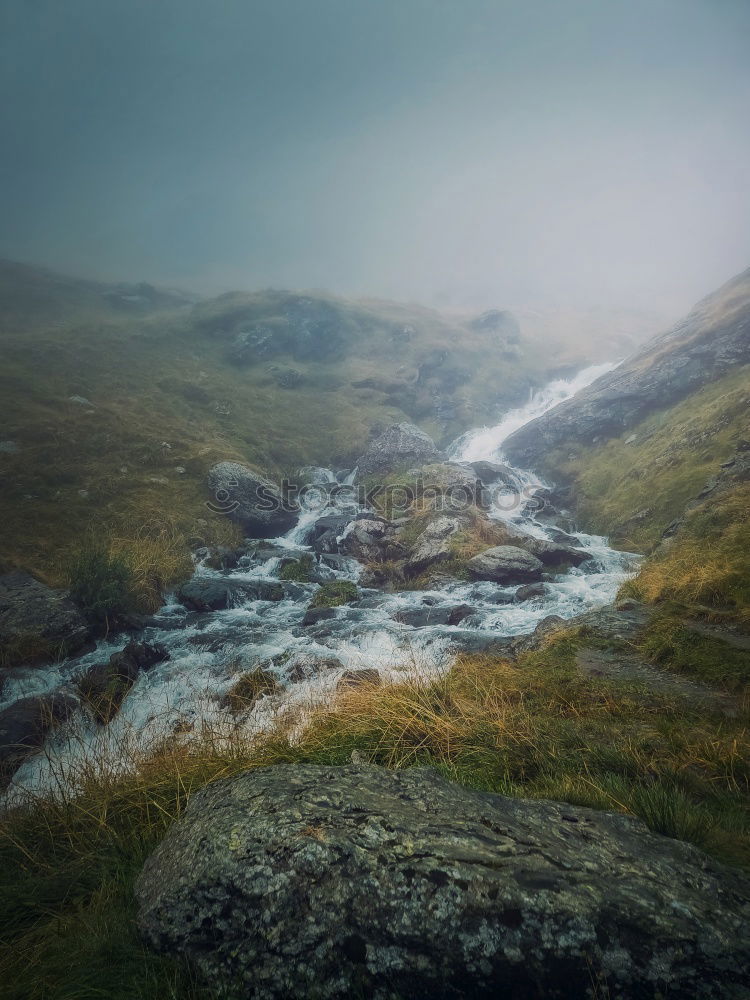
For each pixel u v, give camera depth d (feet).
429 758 12.87
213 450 66.54
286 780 8.83
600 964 5.50
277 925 6.29
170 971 6.52
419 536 50.70
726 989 5.30
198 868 7.09
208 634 33.99
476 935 5.80
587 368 138.62
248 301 135.03
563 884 6.30
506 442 91.66
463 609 34.63
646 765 11.94
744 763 11.97
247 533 57.52
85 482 52.34
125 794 12.64
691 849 7.70
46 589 34.73
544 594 37.63
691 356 78.59
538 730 13.88
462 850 6.82
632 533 53.57
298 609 39.68
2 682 26.23
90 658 29.84
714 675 17.43
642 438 71.82
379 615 36.24
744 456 44.01
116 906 8.55
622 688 17.04
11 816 13.70
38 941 8.59
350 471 81.30
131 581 38.70
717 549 29.32
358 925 6.09
